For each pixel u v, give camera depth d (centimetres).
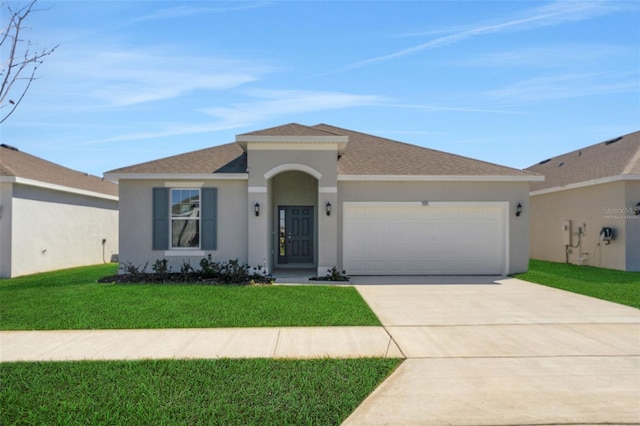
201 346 700
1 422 451
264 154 1491
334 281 1406
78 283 1326
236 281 1334
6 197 1608
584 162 2162
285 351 676
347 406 488
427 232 1577
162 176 1496
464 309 989
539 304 1048
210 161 1619
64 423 446
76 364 614
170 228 1524
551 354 666
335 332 786
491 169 1631
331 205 1494
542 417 463
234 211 1526
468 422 454
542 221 2275
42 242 1775
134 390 526
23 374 579
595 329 814
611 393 523
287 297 1092
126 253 1512
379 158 1723
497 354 665
